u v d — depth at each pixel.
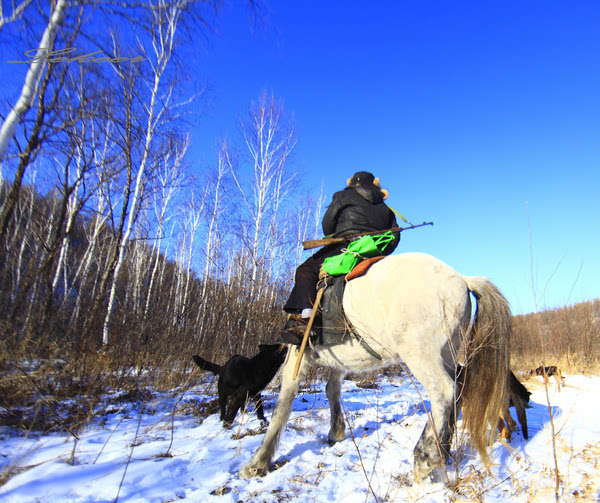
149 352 7.55
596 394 6.66
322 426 4.89
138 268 13.53
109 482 3.14
